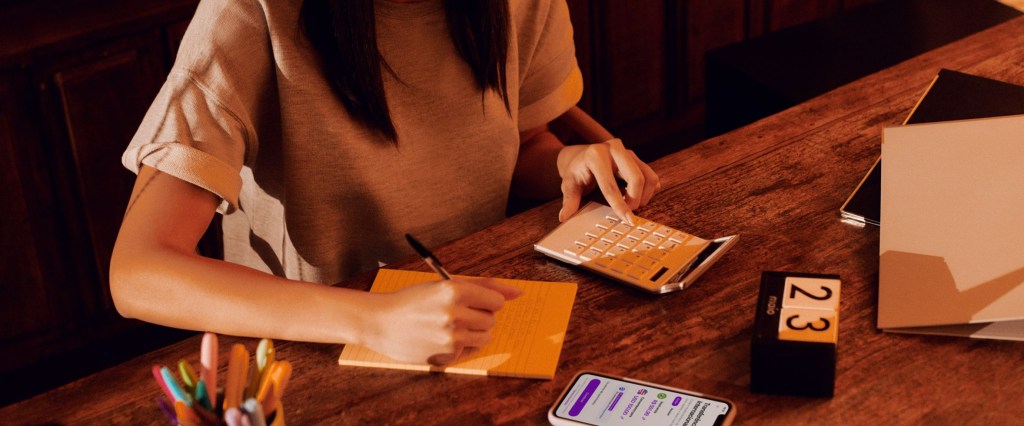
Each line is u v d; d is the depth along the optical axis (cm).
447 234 134
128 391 91
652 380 88
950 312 90
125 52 196
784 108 180
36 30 185
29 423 87
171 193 103
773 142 125
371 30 113
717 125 201
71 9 188
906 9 207
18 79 186
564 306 98
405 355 89
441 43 124
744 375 88
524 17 135
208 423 75
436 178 130
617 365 90
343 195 125
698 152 124
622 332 94
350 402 88
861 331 92
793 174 118
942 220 100
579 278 103
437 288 89
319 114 117
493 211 137
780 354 83
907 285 94
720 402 83
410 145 126
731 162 122
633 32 265
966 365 87
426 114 126
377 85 116
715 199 114
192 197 104
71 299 212
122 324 222
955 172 105
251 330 93
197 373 92
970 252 96
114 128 200
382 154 124
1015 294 89
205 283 94
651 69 275
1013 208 99
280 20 113
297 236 127
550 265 105
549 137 145
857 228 107
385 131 120
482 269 105
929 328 90
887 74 139
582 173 117
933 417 81
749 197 114
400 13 120
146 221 101
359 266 134
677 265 101
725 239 105
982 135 109
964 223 99
